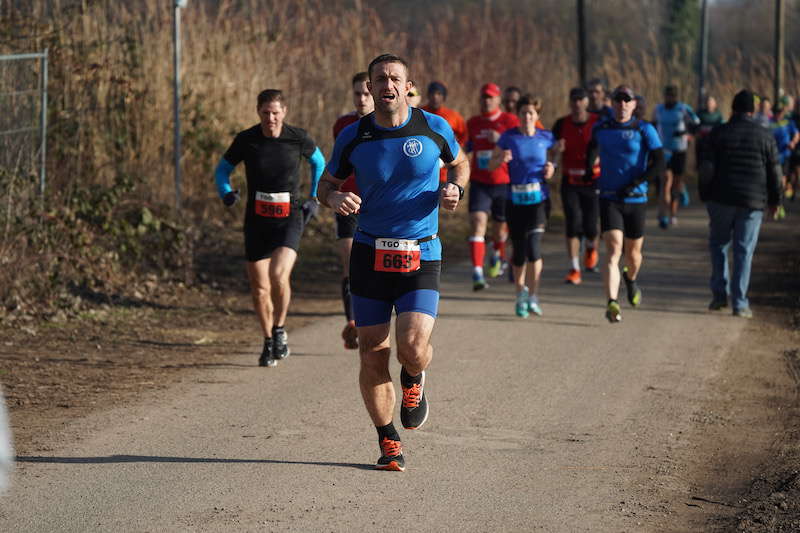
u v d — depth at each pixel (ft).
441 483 57.82
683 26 602.85
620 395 78.13
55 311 104.47
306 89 190.19
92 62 149.38
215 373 84.69
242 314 113.09
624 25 544.62
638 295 110.73
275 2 200.54
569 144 130.62
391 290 57.31
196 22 179.32
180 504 53.83
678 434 68.23
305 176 181.57
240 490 56.08
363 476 58.70
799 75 349.00
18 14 137.80
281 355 87.51
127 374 83.61
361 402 75.46
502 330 102.78
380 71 55.26
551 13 469.16
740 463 62.34
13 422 68.64
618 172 104.37
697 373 85.56
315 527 50.88
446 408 73.87
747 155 109.81
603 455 63.46
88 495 54.95
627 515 53.36
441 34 244.42
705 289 128.47
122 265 125.39
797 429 69.51
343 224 91.50
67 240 118.11
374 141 56.08
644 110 145.59
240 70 176.35
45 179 122.83
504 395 77.77
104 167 143.54
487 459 62.34
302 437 66.33
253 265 86.33
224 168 86.17
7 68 121.39
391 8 390.42
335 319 110.01
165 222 128.47
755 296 124.47
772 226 194.80
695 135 213.87
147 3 170.40
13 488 55.88
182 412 72.18
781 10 372.99
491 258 130.82
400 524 51.55
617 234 104.27
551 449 64.59
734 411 74.08
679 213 212.64
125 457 61.67
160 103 160.04
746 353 93.40
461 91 223.71
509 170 108.99
